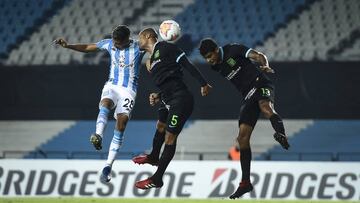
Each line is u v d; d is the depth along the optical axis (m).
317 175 52.12
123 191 51.97
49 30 90.75
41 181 53.56
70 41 89.50
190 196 51.78
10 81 80.25
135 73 32.56
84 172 53.22
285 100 77.94
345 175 52.06
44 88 80.00
